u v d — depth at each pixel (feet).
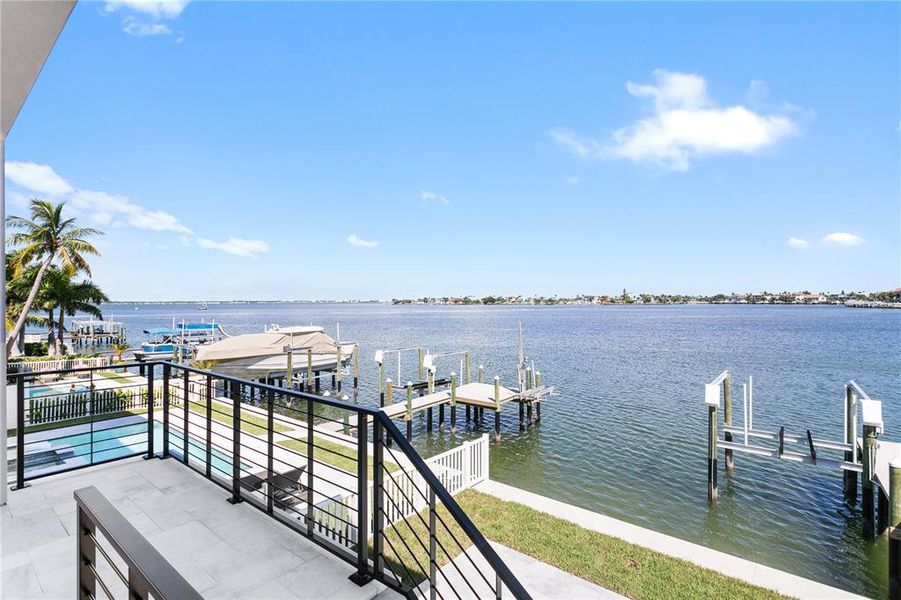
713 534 36.70
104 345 182.19
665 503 42.19
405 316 493.36
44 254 101.71
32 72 10.28
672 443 58.49
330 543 11.07
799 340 185.98
